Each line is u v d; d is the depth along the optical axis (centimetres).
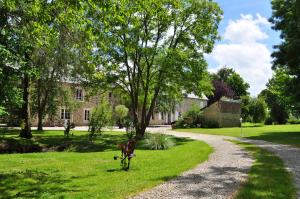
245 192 977
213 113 5738
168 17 3162
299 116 8544
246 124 7344
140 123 3566
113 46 3030
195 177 1214
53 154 2048
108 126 3209
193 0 3328
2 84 1922
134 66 3338
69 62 2952
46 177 1270
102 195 952
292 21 3522
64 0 1184
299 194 974
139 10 1303
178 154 2006
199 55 3397
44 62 2853
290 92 4031
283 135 3534
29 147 2492
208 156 1833
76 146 2628
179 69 3192
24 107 3000
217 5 3372
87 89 3556
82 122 6034
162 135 2564
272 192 985
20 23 1608
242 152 2016
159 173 1309
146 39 3181
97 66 3030
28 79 2995
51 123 5512
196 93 3488
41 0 1207
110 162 1669
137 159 1775
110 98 5884
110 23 1244
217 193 974
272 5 3941
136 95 3409
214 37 3422
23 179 1223
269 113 7550
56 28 1431
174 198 917
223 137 3441
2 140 2458
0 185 1123
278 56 3772
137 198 918
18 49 1764
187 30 3422
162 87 3462
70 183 1149
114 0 1163
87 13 1213
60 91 3734
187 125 5891
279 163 1559
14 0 1361
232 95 8612
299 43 3375
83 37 1561
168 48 3247
